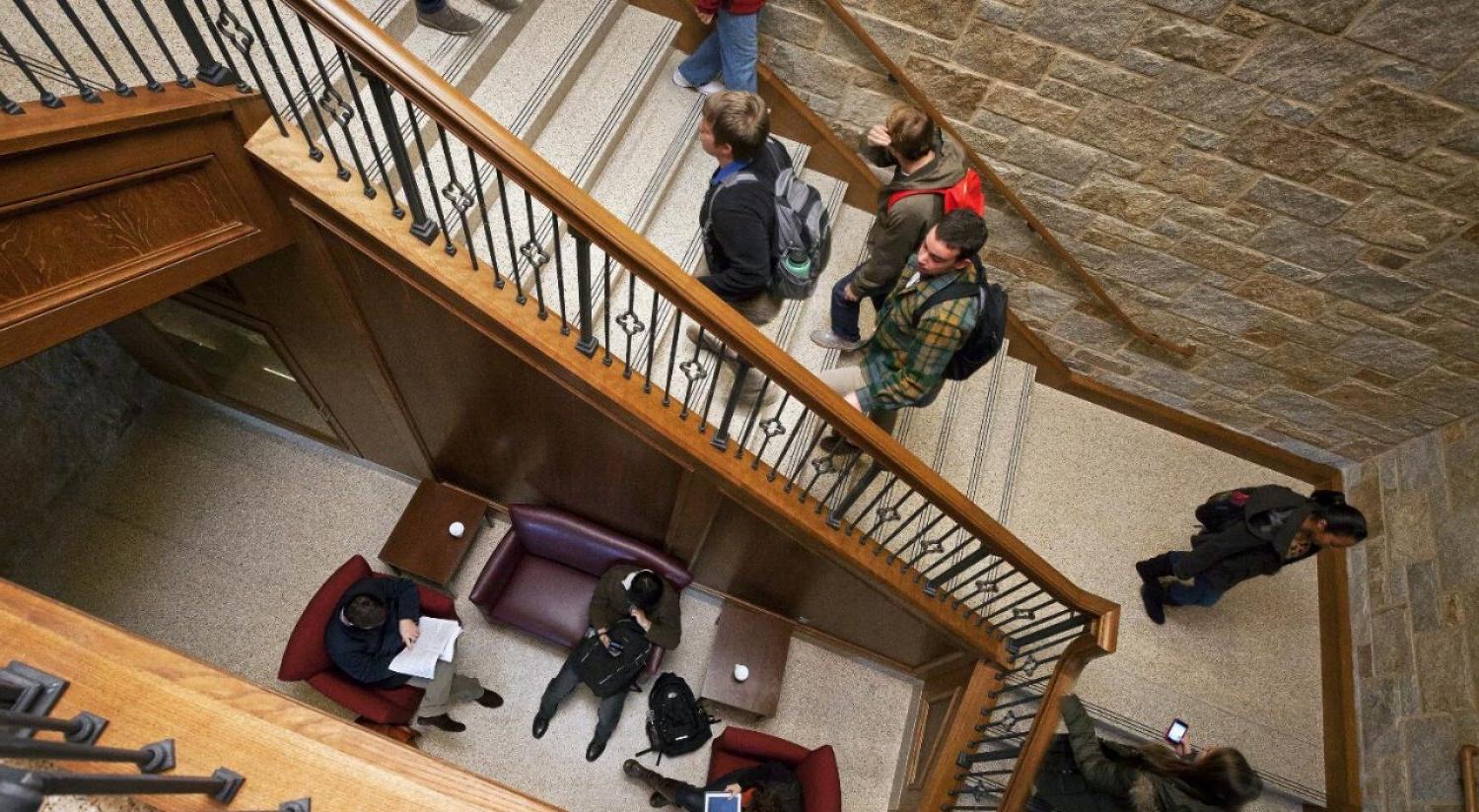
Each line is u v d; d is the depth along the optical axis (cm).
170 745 146
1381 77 318
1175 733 369
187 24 234
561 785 403
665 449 325
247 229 277
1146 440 516
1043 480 489
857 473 396
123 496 438
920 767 409
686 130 404
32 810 93
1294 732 431
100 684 147
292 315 340
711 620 462
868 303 450
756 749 388
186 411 469
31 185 197
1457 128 321
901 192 315
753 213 274
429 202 307
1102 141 384
